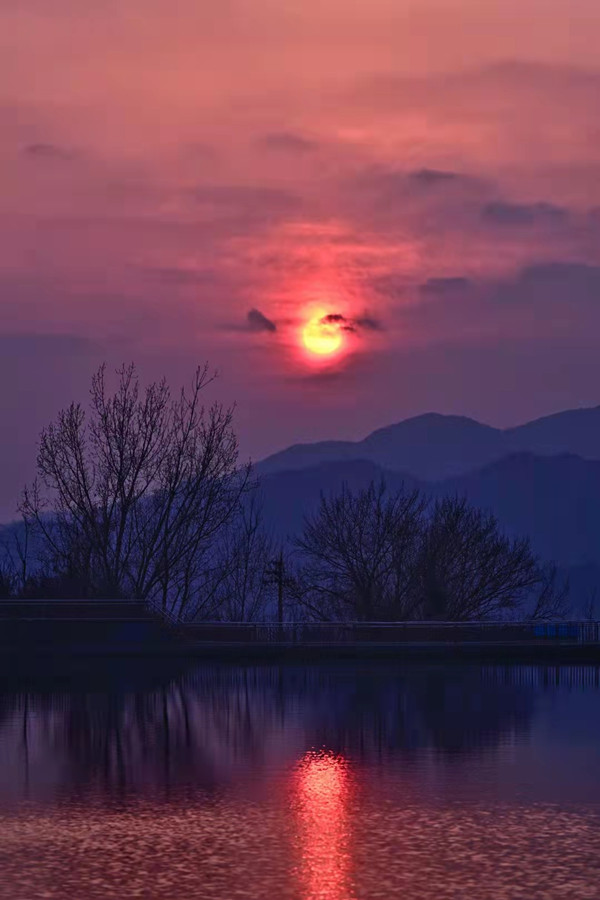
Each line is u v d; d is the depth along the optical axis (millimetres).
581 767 120812
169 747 134375
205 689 192500
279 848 88312
